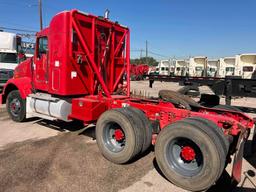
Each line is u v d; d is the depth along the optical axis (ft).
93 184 12.59
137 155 14.98
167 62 108.17
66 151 16.93
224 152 11.61
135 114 15.03
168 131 12.89
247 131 14.82
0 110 30.58
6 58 48.83
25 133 20.95
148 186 12.62
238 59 63.16
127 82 22.25
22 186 12.15
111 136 15.76
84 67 20.38
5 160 15.19
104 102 18.45
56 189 11.98
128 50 22.71
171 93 16.52
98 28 20.38
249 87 26.09
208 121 12.69
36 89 22.72
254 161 16.22
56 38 19.52
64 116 19.89
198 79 29.63
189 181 12.18
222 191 12.42
